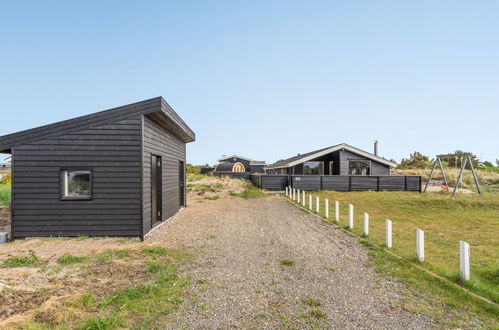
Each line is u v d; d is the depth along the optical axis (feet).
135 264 19.98
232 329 11.71
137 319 12.39
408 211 47.75
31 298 14.06
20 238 27.71
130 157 28.55
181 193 51.85
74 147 28.22
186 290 15.62
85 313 12.88
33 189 27.94
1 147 27.76
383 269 19.35
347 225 34.91
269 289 15.90
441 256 22.89
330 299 14.69
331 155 91.35
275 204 57.31
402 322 12.40
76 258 20.99
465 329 11.85
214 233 31.12
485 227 34.94
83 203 28.22
